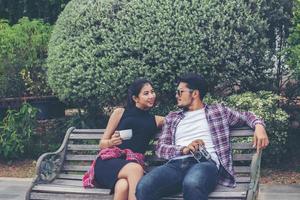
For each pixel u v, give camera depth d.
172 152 5.05
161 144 5.16
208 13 6.92
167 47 6.93
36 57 8.57
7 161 8.04
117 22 7.21
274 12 7.29
